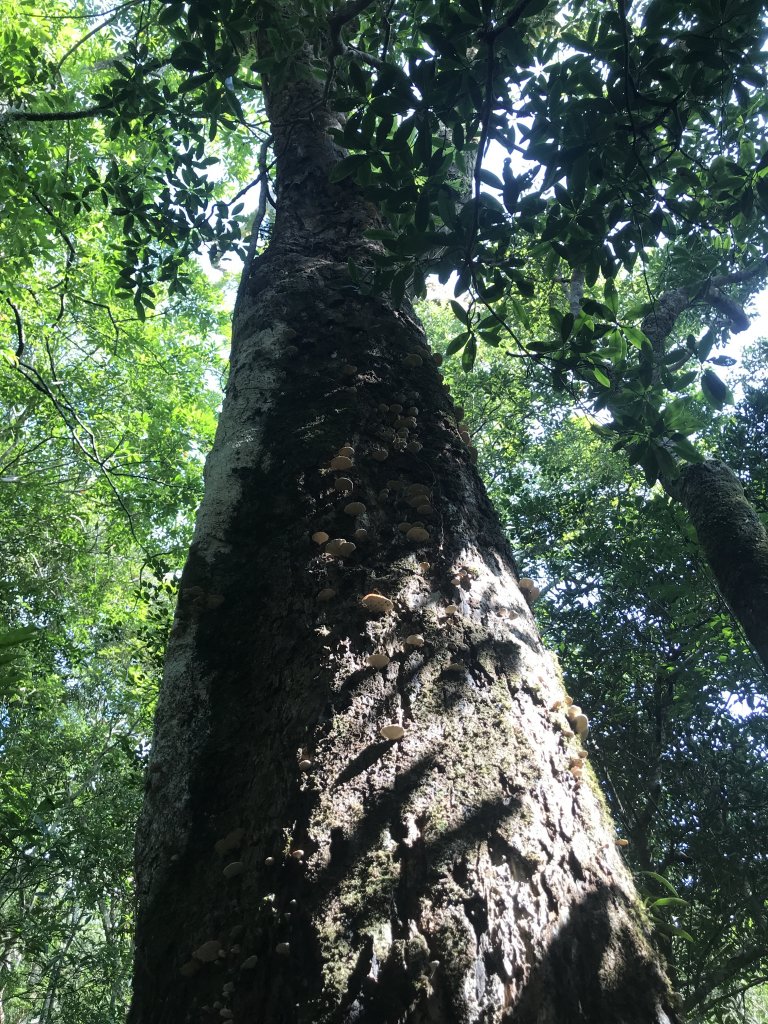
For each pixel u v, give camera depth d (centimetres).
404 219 380
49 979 1278
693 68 369
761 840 667
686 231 464
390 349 340
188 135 683
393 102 347
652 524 834
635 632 823
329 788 186
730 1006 763
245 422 307
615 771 753
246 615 241
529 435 1267
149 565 902
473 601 244
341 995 146
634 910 182
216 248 703
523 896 164
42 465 1524
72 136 1002
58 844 1003
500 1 345
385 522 263
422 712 203
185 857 191
